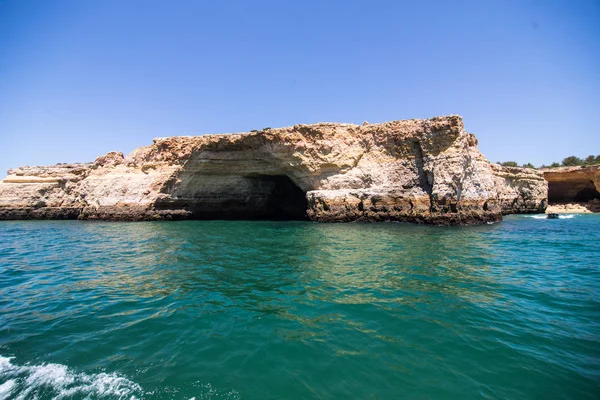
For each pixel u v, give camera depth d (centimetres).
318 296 848
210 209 3744
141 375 505
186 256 1429
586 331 620
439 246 1552
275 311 752
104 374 509
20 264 1350
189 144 3488
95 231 2594
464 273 1052
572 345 567
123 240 2009
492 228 2330
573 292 852
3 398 454
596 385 457
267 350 573
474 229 2242
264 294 877
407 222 2644
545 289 877
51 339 627
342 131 3002
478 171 3050
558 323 657
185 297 862
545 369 496
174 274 1112
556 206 5138
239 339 616
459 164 2505
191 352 571
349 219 2831
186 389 469
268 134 3058
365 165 2952
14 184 4344
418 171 2748
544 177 5206
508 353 542
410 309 739
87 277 1103
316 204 2989
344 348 573
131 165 3872
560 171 5081
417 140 2742
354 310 743
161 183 3556
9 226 3247
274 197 3984
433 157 2619
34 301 858
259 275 1080
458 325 652
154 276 1092
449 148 2570
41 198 4331
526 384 463
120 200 3638
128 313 756
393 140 2888
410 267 1138
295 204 4109
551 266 1151
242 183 3691
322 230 2305
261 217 3934
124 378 498
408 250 1457
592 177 4872
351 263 1216
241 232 2302
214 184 3653
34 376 505
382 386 466
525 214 4312
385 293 855
